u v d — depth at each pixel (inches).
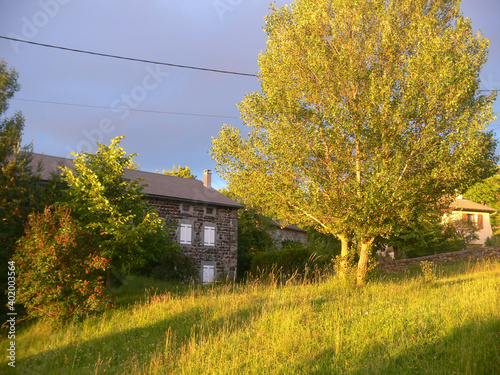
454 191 532.7
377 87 481.4
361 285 517.3
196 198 983.6
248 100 576.1
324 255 916.0
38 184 527.8
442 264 853.2
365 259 544.7
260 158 571.8
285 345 255.1
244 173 580.1
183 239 946.1
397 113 462.9
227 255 1015.6
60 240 398.9
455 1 538.6
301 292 466.3
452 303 309.9
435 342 226.5
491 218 1732.3
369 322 285.4
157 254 597.6
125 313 426.6
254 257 1008.9
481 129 461.4
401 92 490.3
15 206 467.2
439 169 472.4
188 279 851.4
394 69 507.2
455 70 454.0
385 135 489.4
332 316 319.0
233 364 236.2
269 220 1291.8
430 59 458.9
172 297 496.1
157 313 406.0
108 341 335.6
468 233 1146.7
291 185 551.2
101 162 535.5
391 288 442.6
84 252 423.2
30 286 392.2
